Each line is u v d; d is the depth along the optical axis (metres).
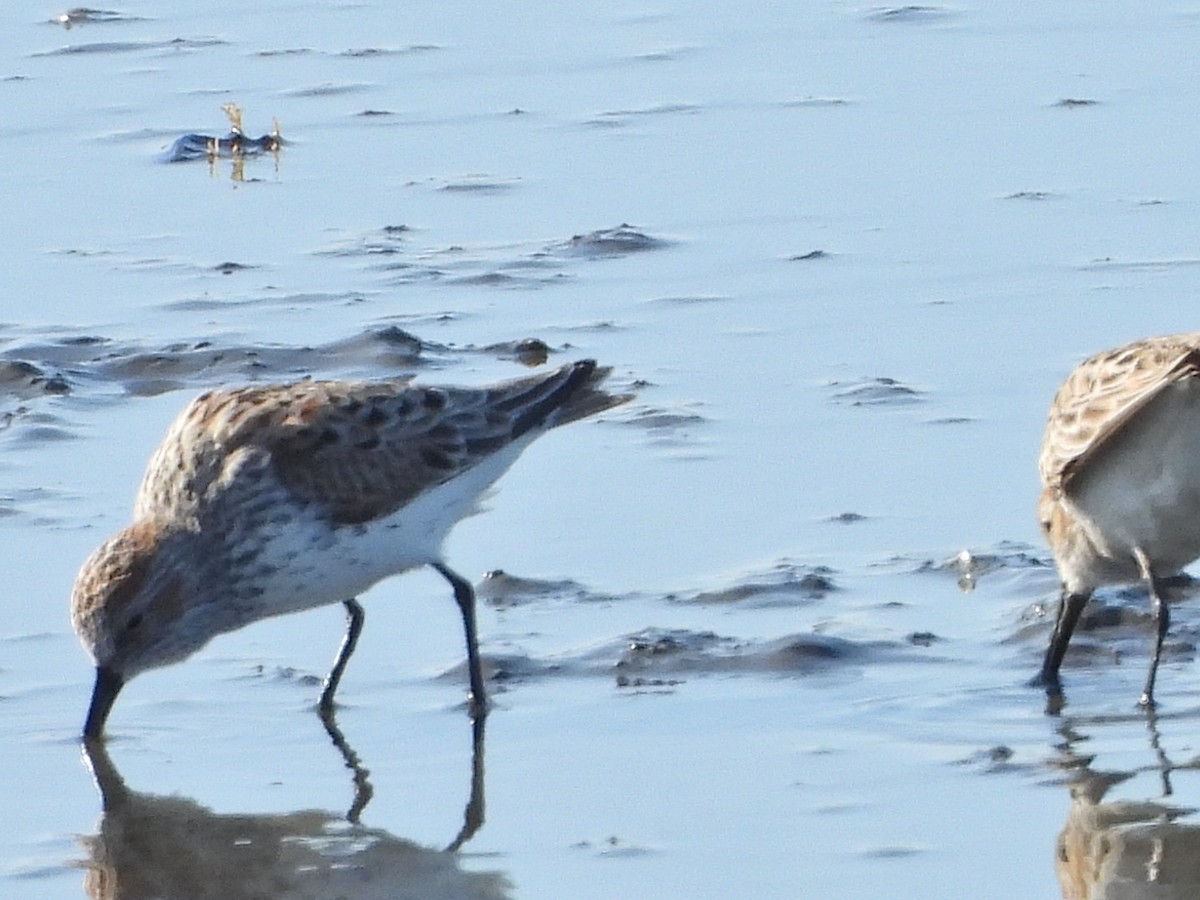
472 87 23.12
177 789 10.34
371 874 9.36
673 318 16.70
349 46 24.84
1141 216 18.47
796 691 11.26
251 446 11.77
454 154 21.02
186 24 26.00
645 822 9.75
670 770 10.35
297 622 12.70
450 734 10.94
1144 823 9.60
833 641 11.69
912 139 20.84
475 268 17.94
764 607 12.15
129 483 14.00
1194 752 10.45
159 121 22.22
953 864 9.20
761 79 23.05
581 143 21.16
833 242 18.27
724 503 13.51
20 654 11.84
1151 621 12.01
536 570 12.79
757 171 20.14
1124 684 11.31
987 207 18.91
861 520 13.20
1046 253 17.72
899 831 9.56
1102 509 10.88
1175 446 10.41
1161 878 9.06
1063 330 16.11
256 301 17.33
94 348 16.39
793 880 9.06
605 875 9.20
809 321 16.52
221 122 22.12
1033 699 11.13
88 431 14.92
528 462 14.23
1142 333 15.98
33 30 25.81
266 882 9.34
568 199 19.62
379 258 18.28
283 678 11.79
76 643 11.94
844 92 22.45
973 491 13.52
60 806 10.17
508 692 11.41
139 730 11.09
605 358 15.91
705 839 9.53
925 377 15.35
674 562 12.79
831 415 14.75
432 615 12.47
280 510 11.71
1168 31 24.03
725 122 21.62
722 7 26.05
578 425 14.73
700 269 17.75
